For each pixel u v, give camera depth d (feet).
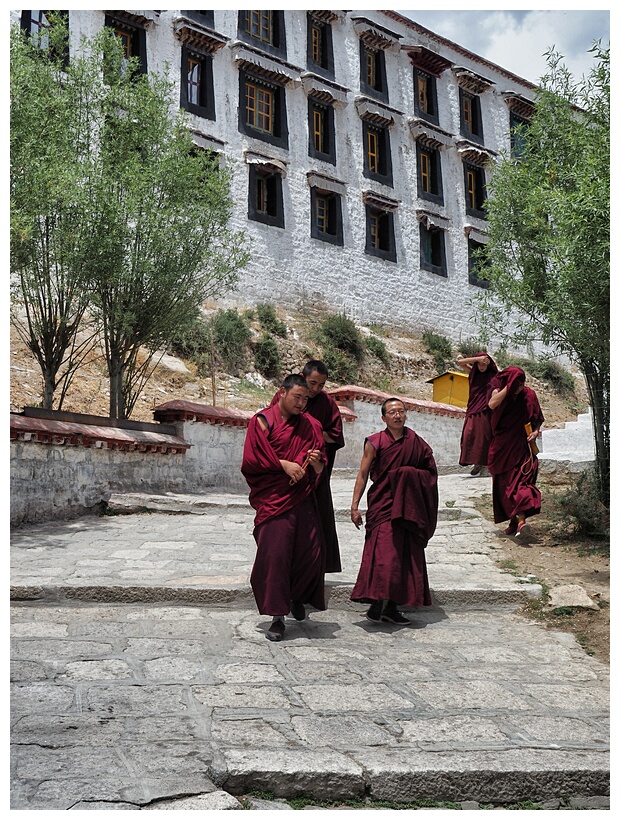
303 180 80.43
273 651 17.65
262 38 80.02
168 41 71.51
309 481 19.24
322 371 21.86
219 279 41.65
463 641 19.43
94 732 12.99
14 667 15.69
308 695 15.08
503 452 28.17
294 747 12.84
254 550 27.22
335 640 18.90
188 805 11.14
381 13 89.35
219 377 61.52
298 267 78.74
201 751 12.54
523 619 21.48
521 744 13.55
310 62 82.69
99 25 66.18
